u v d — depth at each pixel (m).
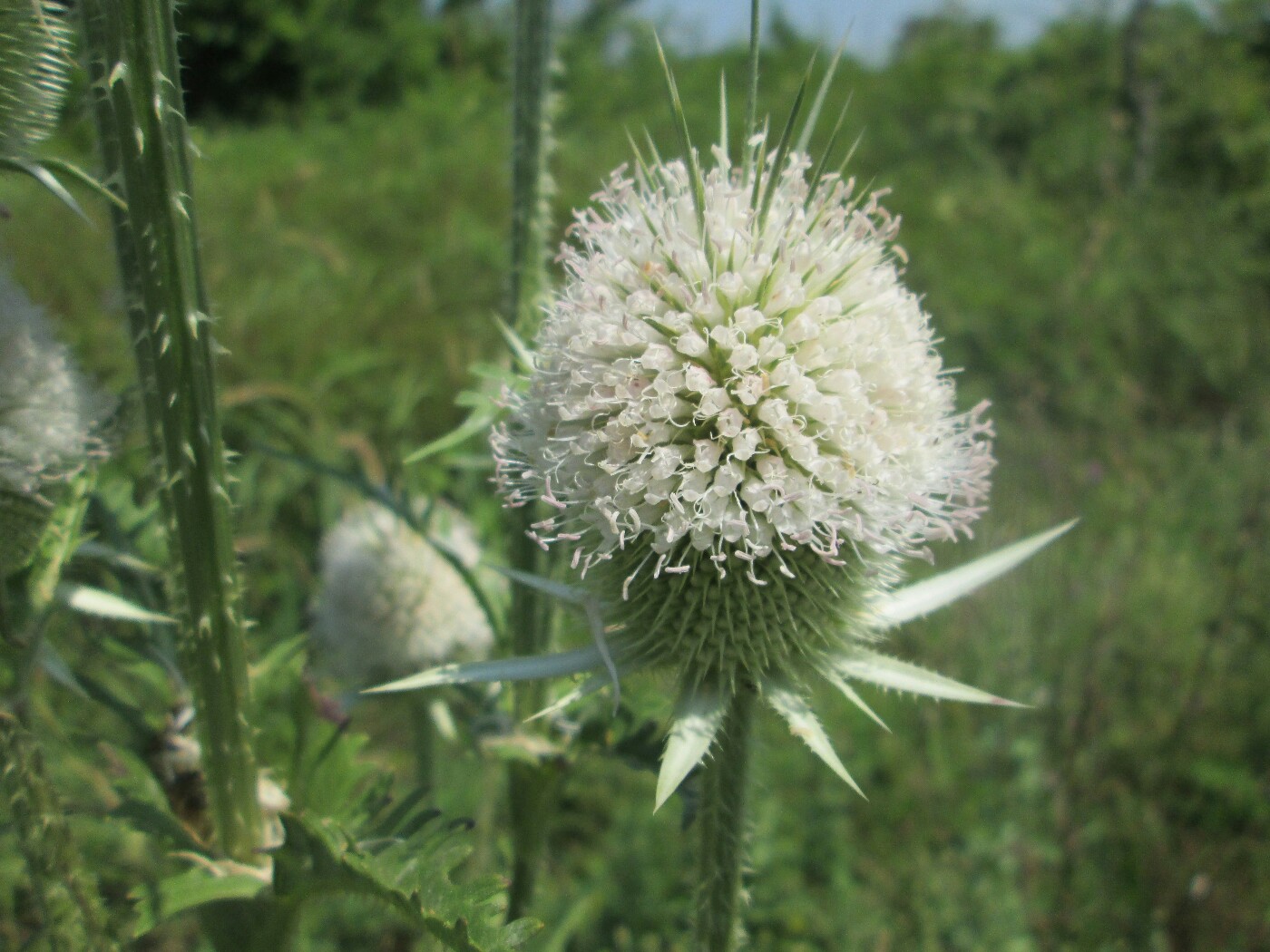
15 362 0.09
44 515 0.09
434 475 0.26
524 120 0.12
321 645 0.17
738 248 0.09
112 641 0.11
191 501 0.09
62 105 0.09
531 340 0.12
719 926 0.10
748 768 0.10
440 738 0.21
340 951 0.17
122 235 0.09
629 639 0.10
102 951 0.09
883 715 0.24
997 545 0.29
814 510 0.09
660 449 0.09
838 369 0.09
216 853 0.10
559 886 0.21
